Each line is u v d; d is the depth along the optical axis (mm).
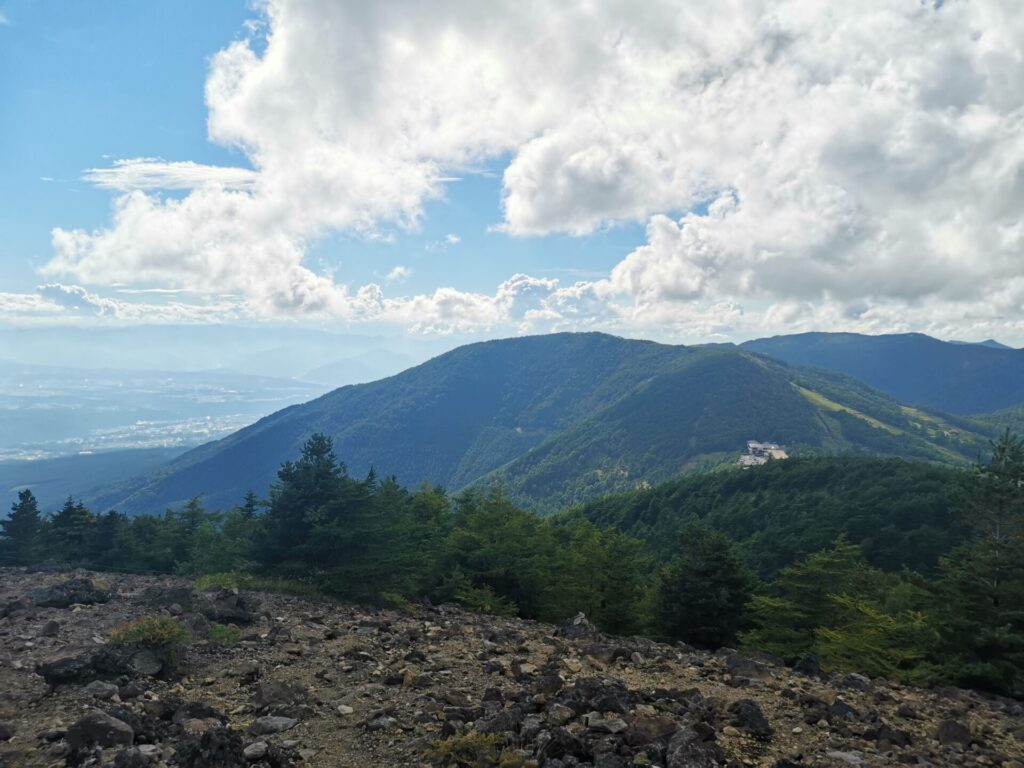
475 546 33031
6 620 13383
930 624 24578
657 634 36469
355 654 12812
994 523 29703
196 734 7812
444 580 31375
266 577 22859
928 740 9773
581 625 19797
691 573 36281
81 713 8258
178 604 15266
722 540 36531
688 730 7641
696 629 34781
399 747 7984
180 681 10406
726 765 7457
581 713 9211
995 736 10961
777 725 9758
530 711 9281
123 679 9734
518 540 34031
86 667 9648
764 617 33688
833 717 10320
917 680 20750
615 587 37625
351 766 7402
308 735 8359
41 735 7410
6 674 9711
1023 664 22156
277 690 9750
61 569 24672
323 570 22531
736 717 9609
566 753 7348
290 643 13547
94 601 15516
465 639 16125
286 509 23453
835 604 30781
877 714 11102
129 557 51406
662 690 10680
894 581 44281
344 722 8906
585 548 39688
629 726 8352
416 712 9383
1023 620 22906
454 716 9070
